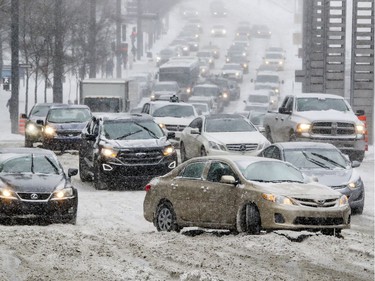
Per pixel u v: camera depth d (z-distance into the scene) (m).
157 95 156.62
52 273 26.88
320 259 30.09
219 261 29.33
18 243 32.09
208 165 38.25
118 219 44.25
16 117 118.25
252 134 66.44
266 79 190.38
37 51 134.88
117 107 104.56
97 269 27.48
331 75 105.19
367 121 97.06
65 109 84.56
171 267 28.00
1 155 45.00
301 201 35.09
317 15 108.50
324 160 49.25
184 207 38.16
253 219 35.59
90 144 61.66
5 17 140.50
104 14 150.38
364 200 50.88
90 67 146.88
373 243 34.72
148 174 58.44
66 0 141.38
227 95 177.75
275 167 38.25
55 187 41.53
